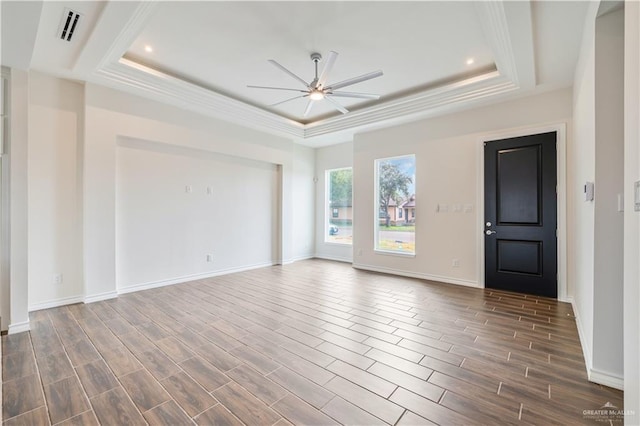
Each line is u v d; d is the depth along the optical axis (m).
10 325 2.78
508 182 4.16
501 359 2.32
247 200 5.74
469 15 2.71
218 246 5.25
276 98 4.77
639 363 1.17
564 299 3.74
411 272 5.15
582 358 2.33
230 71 3.84
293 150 6.70
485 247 4.37
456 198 4.62
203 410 1.76
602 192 2.04
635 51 1.24
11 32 2.34
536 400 1.83
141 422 1.67
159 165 4.46
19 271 2.83
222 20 2.80
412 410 1.76
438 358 2.35
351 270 5.70
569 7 2.38
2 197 2.80
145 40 3.14
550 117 3.83
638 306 1.20
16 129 2.84
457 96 4.18
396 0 2.52
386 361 2.31
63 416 1.71
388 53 3.38
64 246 3.58
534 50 2.96
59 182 3.54
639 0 1.19
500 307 3.52
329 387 1.98
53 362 2.29
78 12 2.48
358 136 5.86
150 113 4.21
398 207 5.40
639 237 1.19
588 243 2.42
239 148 5.38
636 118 1.24
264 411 1.75
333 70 3.80
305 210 7.05
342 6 2.60
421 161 5.00
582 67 2.78
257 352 2.45
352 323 3.06
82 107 3.70
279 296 4.00
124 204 4.11
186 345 2.57
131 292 4.16
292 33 3.00
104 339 2.68
